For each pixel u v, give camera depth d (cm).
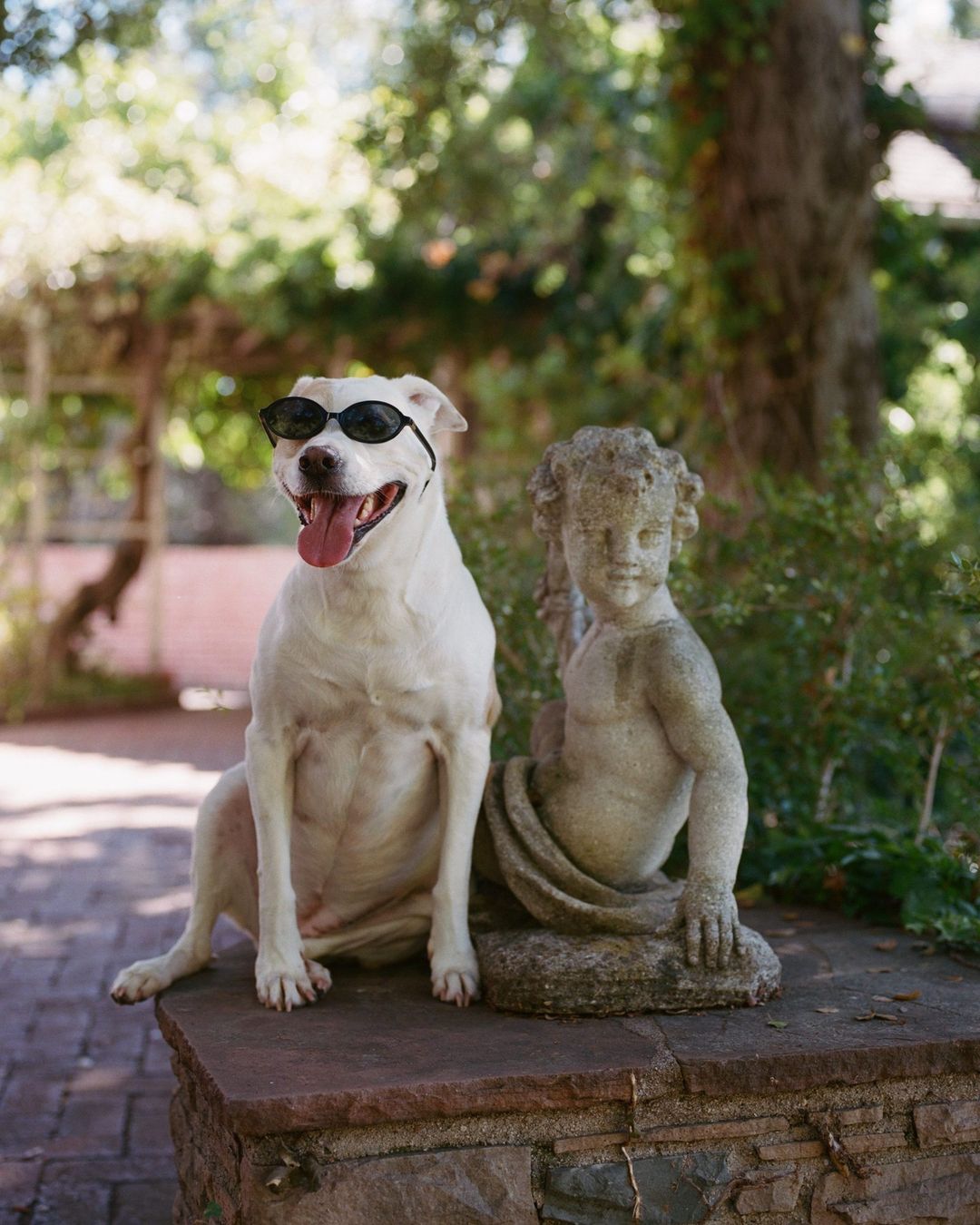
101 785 1029
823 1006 296
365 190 1331
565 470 312
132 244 1298
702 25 734
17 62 820
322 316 1345
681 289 803
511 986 292
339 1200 245
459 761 311
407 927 338
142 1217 353
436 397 313
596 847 319
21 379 1499
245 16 1555
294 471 282
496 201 1272
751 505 550
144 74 1441
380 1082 249
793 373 727
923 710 455
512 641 482
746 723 480
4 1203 358
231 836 338
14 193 1324
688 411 779
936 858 389
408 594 296
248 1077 253
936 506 870
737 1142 264
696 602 493
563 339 1328
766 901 416
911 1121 271
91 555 1977
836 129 735
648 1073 257
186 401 1623
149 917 639
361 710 303
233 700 1566
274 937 306
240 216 1320
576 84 1156
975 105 1299
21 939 601
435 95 983
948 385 1148
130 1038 481
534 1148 257
